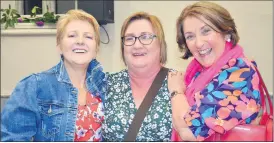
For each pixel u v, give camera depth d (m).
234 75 1.13
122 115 1.27
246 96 1.09
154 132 1.25
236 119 1.07
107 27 2.83
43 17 2.74
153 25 1.32
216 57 1.22
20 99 1.16
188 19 1.23
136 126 1.25
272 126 1.08
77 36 1.23
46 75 1.24
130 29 1.32
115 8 2.83
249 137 1.07
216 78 1.16
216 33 1.20
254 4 2.69
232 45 1.23
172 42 2.76
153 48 1.32
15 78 2.96
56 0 2.81
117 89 1.34
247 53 2.74
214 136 1.10
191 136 1.12
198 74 1.31
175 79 1.33
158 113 1.26
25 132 1.15
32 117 1.17
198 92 1.18
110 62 2.85
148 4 2.81
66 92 1.24
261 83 1.16
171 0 2.78
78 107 1.24
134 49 1.31
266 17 2.69
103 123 1.28
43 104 1.20
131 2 2.82
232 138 1.08
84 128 1.23
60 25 1.25
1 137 1.14
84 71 1.31
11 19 2.76
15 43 2.92
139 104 1.29
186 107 1.19
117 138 1.26
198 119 1.10
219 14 1.19
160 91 1.30
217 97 1.10
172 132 1.23
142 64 1.29
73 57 1.23
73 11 1.28
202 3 1.23
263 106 1.15
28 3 2.89
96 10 2.61
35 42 2.90
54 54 2.90
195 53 1.25
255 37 2.71
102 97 1.31
